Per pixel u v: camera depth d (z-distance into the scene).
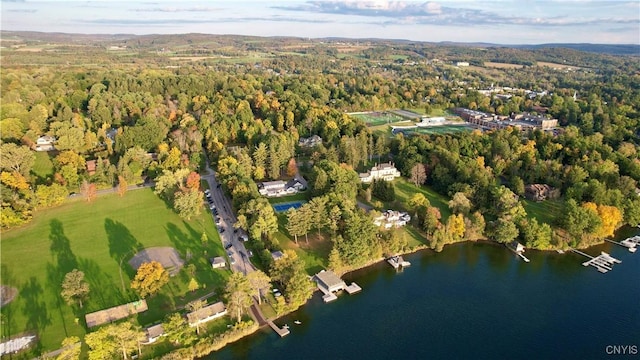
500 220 189.12
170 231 185.50
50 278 150.50
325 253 175.12
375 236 175.75
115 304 138.38
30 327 127.44
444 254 183.50
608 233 193.75
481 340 136.00
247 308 141.12
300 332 135.12
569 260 180.50
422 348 131.88
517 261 179.38
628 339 137.50
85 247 171.00
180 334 123.50
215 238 181.38
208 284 150.50
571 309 150.88
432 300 153.75
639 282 166.00
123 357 117.94
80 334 125.25
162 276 143.12
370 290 158.00
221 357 123.31
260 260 166.50
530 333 139.50
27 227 185.50
